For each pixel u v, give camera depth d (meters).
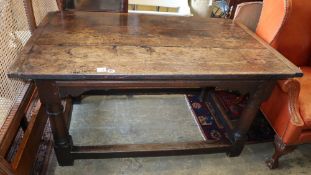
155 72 1.05
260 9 1.79
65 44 1.18
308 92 1.42
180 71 1.07
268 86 1.27
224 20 1.70
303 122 1.32
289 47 1.59
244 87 1.26
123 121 1.76
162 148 1.43
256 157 1.61
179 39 1.36
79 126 1.68
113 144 1.49
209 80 1.18
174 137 1.68
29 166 1.20
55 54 1.09
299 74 1.18
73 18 1.47
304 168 1.57
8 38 1.13
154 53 1.19
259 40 1.46
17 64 1.00
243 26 1.63
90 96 1.95
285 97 1.37
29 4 1.34
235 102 2.04
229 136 1.58
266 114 1.59
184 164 1.51
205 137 1.70
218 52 1.28
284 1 1.43
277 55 1.31
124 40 1.28
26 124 1.28
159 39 1.33
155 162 1.50
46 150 1.48
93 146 1.40
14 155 1.13
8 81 1.11
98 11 1.77
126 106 1.91
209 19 1.68
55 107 1.16
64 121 1.26
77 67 1.02
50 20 1.41
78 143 1.56
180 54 1.21
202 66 1.14
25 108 1.21
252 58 1.26
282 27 1.47
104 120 1.75
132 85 1.13
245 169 1.52
